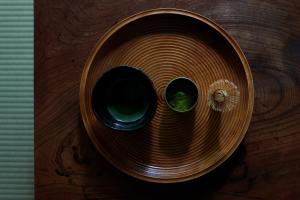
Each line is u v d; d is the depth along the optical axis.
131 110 0.66
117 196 0.69
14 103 0.78
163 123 0.67
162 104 0.67
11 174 0.78
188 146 0.67
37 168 0.69
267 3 0.69
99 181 0.69
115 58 0.68
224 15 0.69
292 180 0.68
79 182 0.69
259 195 0.68
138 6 0.69
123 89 0.66
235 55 0.67
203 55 0.67
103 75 0.62
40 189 0.69
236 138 0.66
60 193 0.69
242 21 0.69
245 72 0.66
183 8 0.69
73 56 0.69
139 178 0.66
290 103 0.68
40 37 0.70
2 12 0.78
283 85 0.68
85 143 0.69
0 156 0.78
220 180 0.68
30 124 0.78
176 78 0.65
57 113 0.69
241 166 0.68
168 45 0.67
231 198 0.68
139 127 0.62
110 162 0.66
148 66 0.67
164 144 0.67
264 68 0.69
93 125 0.67
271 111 0.68
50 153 0.69
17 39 0.78
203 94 0.67
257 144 0.68
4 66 0.78
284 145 0.68
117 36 0.68
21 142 0.78
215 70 0.67
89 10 0.69
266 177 0.68
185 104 0.65
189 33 0.68
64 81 0.70
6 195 0.78
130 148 0.67
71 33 0.69
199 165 0.67
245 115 0.66
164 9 0.66
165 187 0.69
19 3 0.78
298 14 0.69
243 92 0.67
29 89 0.78
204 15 0.69
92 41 0.69
